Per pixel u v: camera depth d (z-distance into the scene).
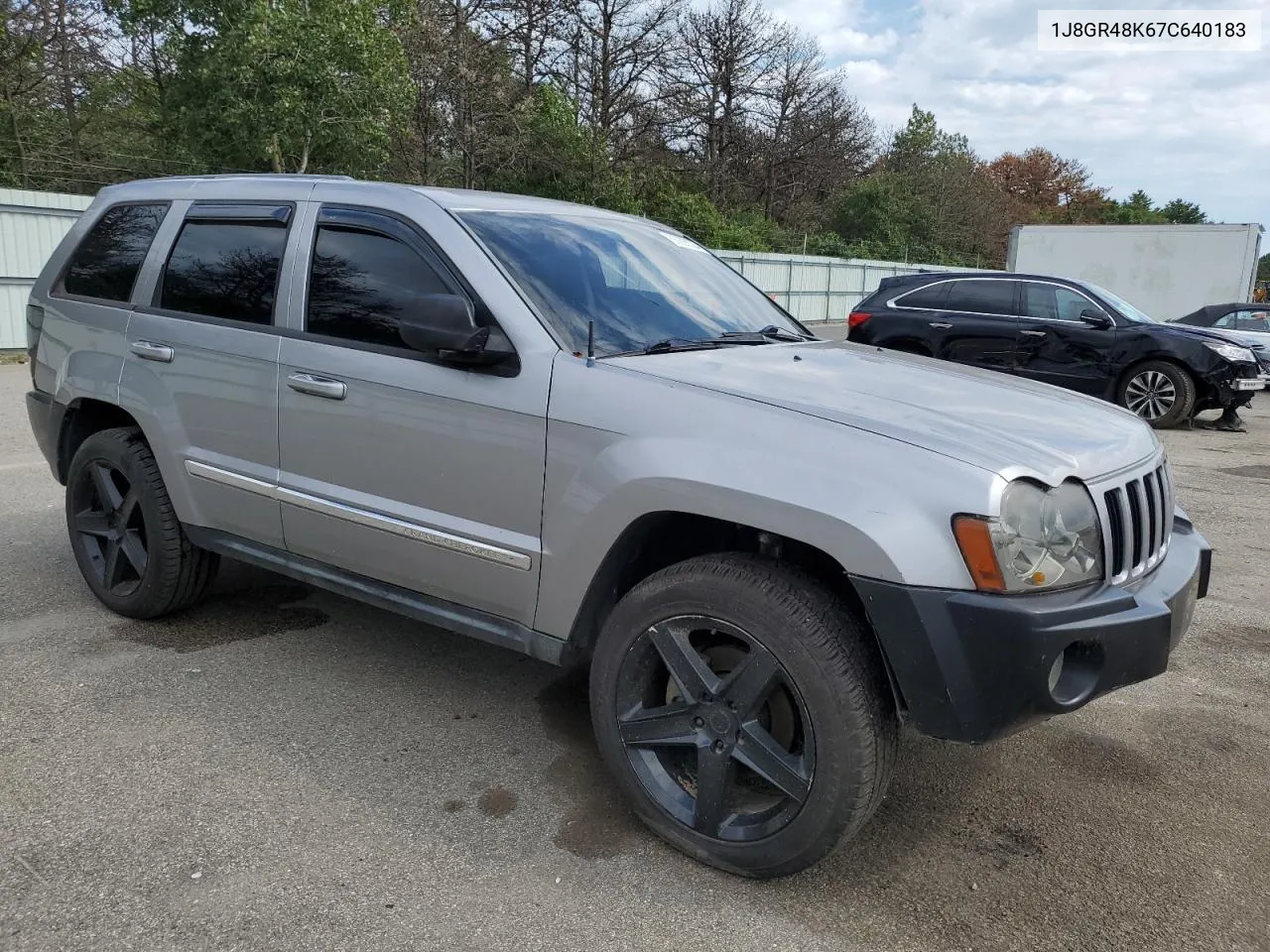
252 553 3.73
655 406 2.66
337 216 3.44
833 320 32.12
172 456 3.84
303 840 2.69
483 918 2.39
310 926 2.33
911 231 48.50
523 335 2.91
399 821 2.80
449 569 3.08
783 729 2.59
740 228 39.28
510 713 3.52
